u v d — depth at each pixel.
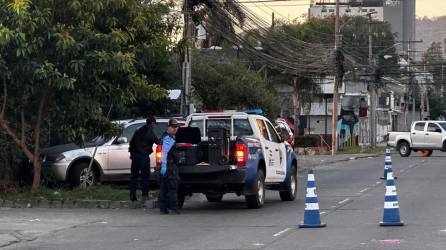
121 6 16.06
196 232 12.07
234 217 14.24
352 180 24.88
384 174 25.22
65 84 15.29
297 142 53.16
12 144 17.80
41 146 19.27
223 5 30.44
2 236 11.68
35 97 16.73
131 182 16.30
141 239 11.38
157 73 28.23
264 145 16.03
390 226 12.25
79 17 15.73
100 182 19.12
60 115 17.02
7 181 17.56
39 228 12.73
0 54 15.20
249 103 33.72
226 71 34.00
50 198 16.31
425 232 11.44
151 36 17.41
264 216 14.32
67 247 10.70
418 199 17.17
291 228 12.31
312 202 12.38
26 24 14.88
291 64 42.22
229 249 10.17
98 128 17.69
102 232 12.25
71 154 18.55
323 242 10.59
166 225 13.10
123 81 17.02
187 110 24.72
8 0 14.90
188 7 25.25
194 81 32.69
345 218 13.63
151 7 17.91
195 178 15.05
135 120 20.09
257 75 36.56
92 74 15.82
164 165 14.90
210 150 14.88
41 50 15.59
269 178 16.30
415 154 47.72
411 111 101.69
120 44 16.17
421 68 92.69
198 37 37.72
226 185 15.07
